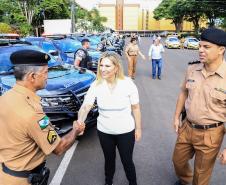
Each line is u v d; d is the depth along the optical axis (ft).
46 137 7.14
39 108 7.14
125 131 11.39
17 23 95.71
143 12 405.59
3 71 18.54
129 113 11.46
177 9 199.31
